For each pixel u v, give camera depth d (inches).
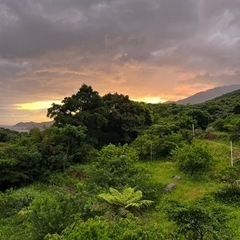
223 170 889.5
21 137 1444.4
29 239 552.4
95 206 624.7
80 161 1270.9
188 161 927.0
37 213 551.8
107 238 313.1
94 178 848.3
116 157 955.3
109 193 740.7
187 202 725.9
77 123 1398.9
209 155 944.9
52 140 1234.0
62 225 533.0
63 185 1002.7
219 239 508.7
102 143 1510.8
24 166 1109.1
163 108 2335.1
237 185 765.3
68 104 1460.4
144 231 331.0
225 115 1769.2
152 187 808.9
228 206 701.9
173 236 470.3
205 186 834.2
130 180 817.5
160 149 1202.0
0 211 802.2
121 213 618.2
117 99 1647.4
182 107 2261.3
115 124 1553.9
